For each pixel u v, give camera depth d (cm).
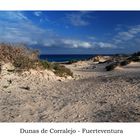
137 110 682
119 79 1322
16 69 1274
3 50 1304
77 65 3591
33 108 729
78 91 1024
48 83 1236
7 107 731
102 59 4497
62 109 716
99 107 728
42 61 1476
